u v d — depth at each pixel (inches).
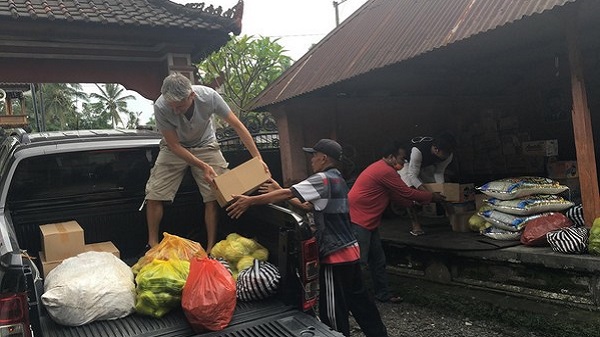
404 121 331.0
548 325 157.1
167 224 148.6
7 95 410.9
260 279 108.8
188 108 123.7
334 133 299.1
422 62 269.0
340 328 132.8
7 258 82.7
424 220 267.4
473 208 223.8
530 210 178.5
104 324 95.7
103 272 99.8
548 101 351.6
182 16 308.8
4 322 80.4
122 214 145.5
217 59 511.5
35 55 297.3
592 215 169.2
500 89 364.2
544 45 291.1
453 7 225.6
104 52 312.5
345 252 133.3
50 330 92.5
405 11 266.5
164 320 98.0
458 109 352.2
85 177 140.6
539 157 289.4
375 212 189.0
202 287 95.3
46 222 136.2
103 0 309.1
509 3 185.8
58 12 274.1
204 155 136.2
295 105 298.8
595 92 327.0
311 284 111.0
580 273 155.2
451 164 329.4
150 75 331.3
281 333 97.3
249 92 520.4
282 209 117.3
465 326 175.0
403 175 224.1
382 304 203.2
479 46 254.2
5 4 268.2
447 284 200.7
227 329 98.1
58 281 96.0
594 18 233.5
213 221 139.7
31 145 133.2
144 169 148.3
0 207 124.3
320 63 291.3
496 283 182.4
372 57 236.5
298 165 300.0
